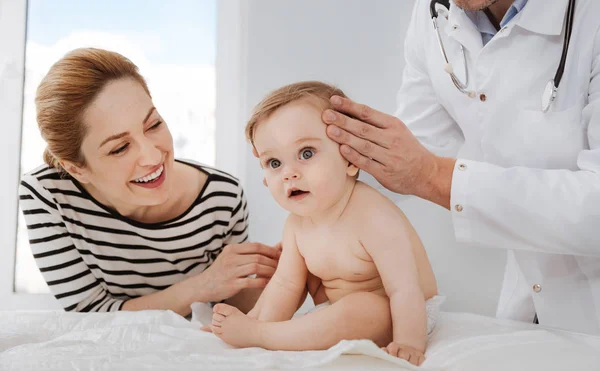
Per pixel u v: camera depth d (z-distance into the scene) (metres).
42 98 1.16
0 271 1.94
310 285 1.05
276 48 1.84
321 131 0.89
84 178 1.23
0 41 1.98
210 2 2.02
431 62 1.26
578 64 1.04
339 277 0.95
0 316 1.06
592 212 0.90
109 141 1.15
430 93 1.34
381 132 0.94
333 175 0.89
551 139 1.05
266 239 1.82
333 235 0.92
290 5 1.84
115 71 1.17
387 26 1.81
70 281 1.30
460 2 1.09
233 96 1.95
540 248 0.97
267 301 0.98
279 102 0.90
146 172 1.19
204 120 2.02
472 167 0.99
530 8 1.07
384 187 1.12
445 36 1.23
